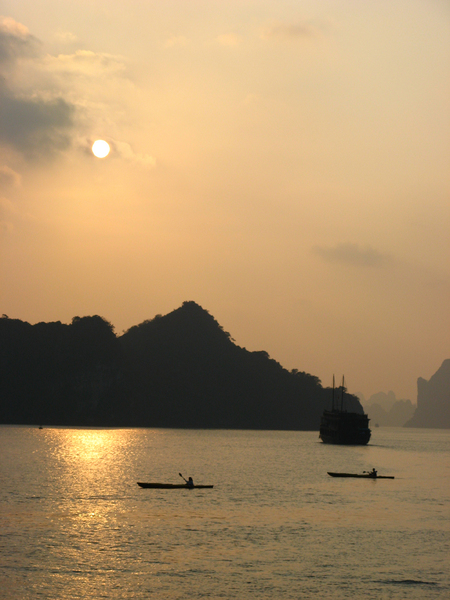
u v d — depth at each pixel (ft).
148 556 142.61
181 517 184.75
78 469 316.40
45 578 127.44
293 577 130.93
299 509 202.69
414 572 135.44
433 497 237.66
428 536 165.99
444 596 122.72
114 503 205.67
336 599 120.37
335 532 168.66
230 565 137.59
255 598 119.85
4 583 124.26
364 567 138.21
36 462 349.61
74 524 171.73
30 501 206.28
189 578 129.18
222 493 234.38
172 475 300.20
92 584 124.88
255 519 184.03
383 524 180.55
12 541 151.94
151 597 119.34
